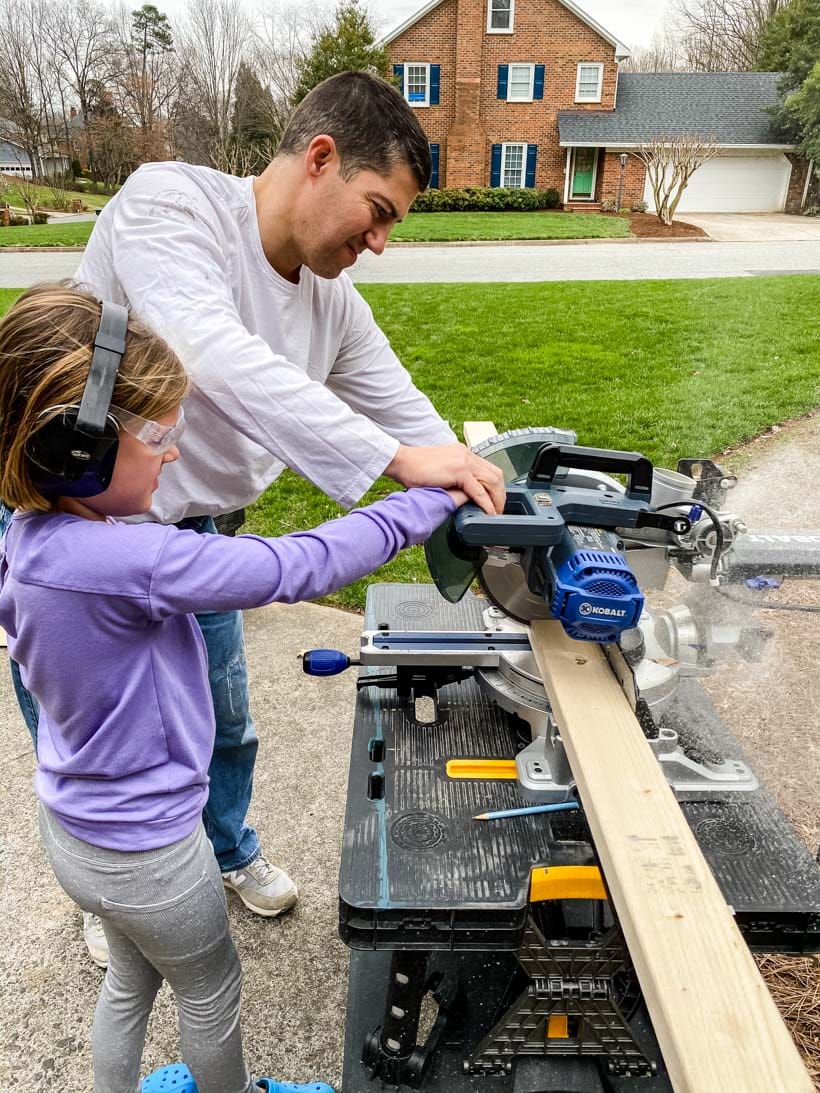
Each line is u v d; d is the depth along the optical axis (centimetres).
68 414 90
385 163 122
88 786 108
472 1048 143
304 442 112
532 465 131
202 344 112
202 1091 132
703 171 2192
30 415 91
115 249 121
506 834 128
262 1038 165
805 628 264
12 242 1562
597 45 2092
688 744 148
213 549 101
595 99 2152
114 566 97
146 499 105
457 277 1110
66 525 99
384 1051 136
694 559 140
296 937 187
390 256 1337
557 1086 130
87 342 92
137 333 96
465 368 644
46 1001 174
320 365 157
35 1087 157
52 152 3416
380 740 150
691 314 804
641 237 1548
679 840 97
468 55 2069
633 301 884
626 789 105
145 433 98
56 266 1270
